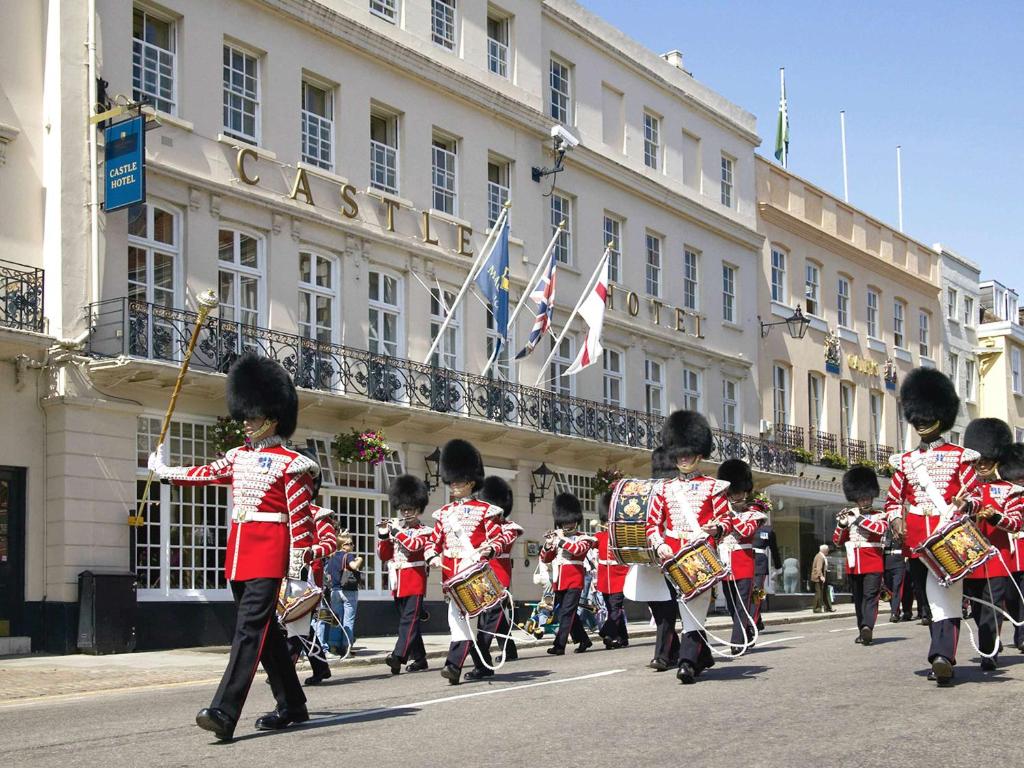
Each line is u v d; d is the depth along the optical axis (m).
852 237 45.22
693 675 10.90
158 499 20.11
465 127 27.89
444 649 19.03
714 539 10.86
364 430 24.03
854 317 44.94
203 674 15.24
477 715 9.13
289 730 8.64
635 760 6.93
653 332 33.84
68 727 9.70
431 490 25.61
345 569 17.28
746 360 38.16
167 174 20.95
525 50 30.12
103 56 20.17
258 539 8.34
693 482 10.84
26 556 18.69
